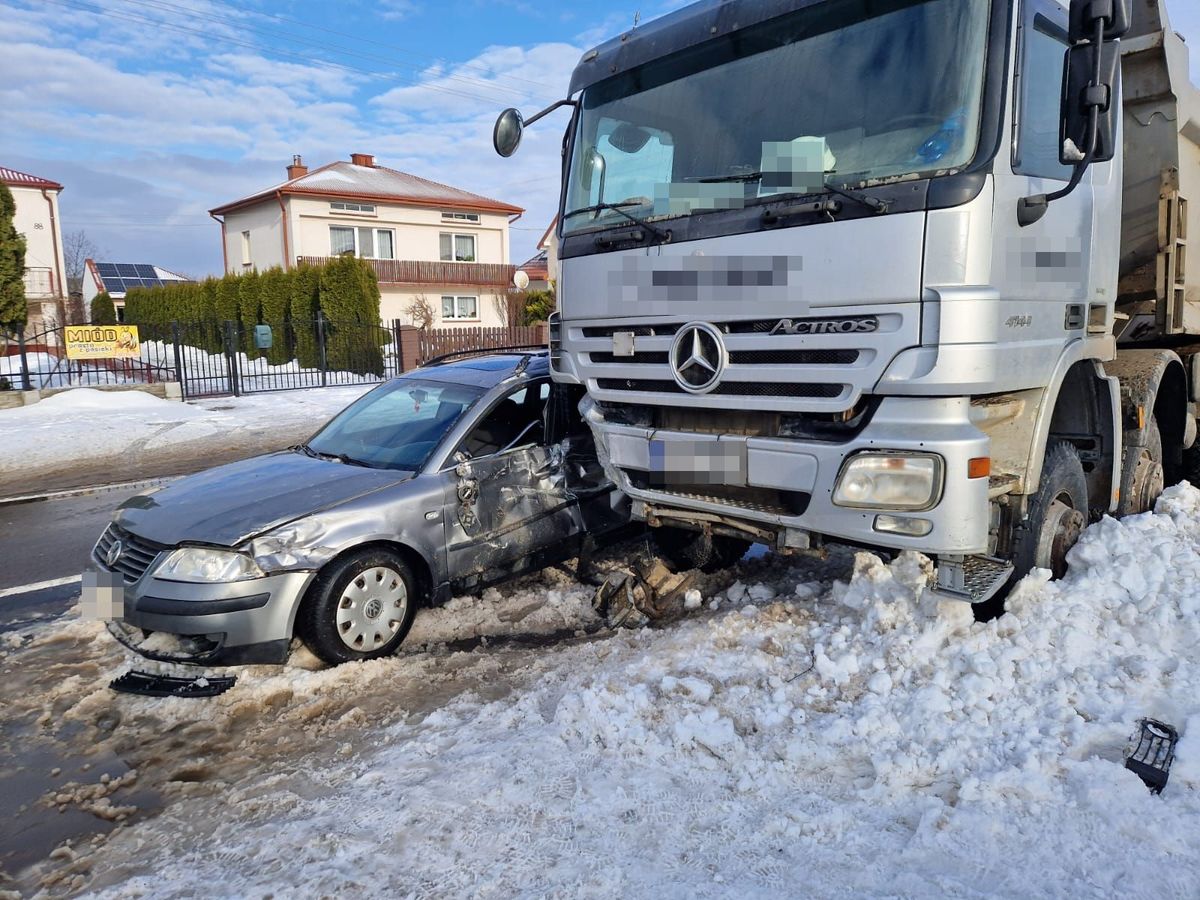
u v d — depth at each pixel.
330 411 16.39
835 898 2.47
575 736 3.49
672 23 4.29
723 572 5.55
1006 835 2.64
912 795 2.93
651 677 3.89
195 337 29.59
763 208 3.64
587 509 5.64
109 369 19.16
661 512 4.40
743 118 3.86
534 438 5.58
